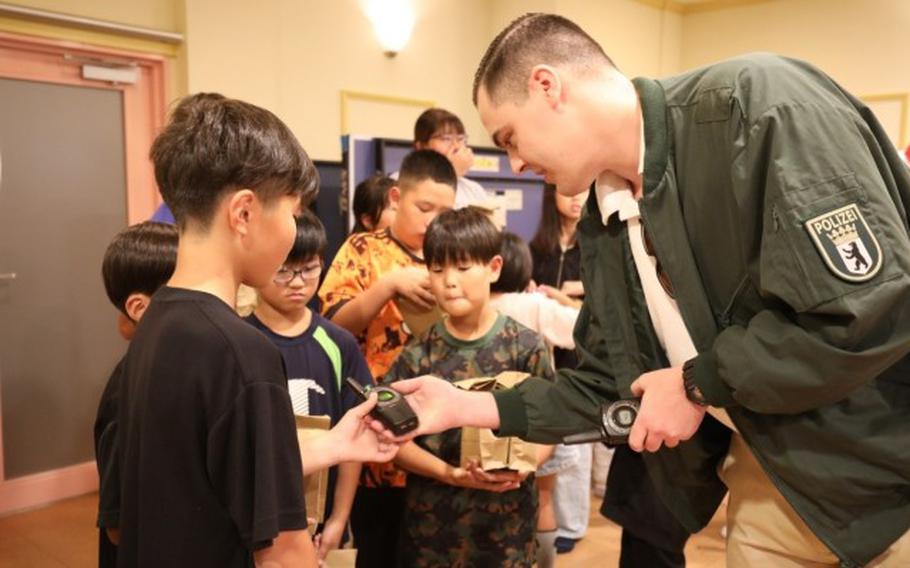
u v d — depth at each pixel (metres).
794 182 0.88
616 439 1.14
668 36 6.05
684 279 1.09
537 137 1.15
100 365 3.69
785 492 1.07
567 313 2.26
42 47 3.29
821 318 0.89
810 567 1.16
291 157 0.98
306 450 1.12
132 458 0.92
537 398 1.32
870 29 5.30
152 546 0.87
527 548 1.75
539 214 3.73
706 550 2.86
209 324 0.88
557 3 4.98
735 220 1.02
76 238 3.55
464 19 5.02
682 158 1.08
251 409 0.86
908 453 0.97
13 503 3.40
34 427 3.48
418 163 2.14
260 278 0.99
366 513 1.95
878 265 0.85
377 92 4.53
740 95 0.98
